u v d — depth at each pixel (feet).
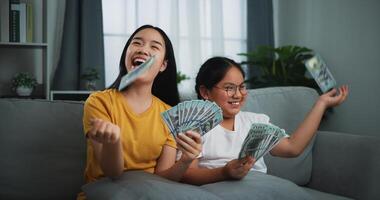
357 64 9.73
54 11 10.91
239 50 12.85
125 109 3.79
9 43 9.18
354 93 9.83
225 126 4.46
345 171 4.96
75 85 10.75
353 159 4.91
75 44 10.71
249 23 12.57
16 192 3.85
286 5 12.91
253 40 12.57
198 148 3.29
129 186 2.86
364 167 4.71
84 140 4.19
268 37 12.71
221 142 4.32
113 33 11.37
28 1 10.43
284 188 3.24
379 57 8.99
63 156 4.07
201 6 12.37
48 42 10.12
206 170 3.70
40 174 3.95
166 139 3.94
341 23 10.30
